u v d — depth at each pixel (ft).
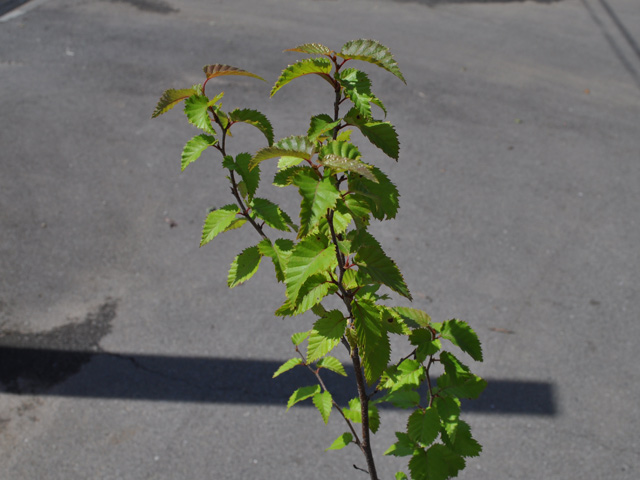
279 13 33.32
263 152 4.86
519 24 33.06
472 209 19.97
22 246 18.15
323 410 7.01
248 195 6.04
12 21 31.58
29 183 20.65
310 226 4.54
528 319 16.11
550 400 14.08
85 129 23.43
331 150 4.97
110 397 14.07
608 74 28.37
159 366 14.79
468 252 18.26
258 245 5.99
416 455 6.55
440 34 31.65
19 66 27.50
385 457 13.12
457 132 23.94
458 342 6.40
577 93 26.81
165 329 15.71
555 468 12.76
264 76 27.17
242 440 13.30
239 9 33.65
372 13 33.81
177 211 19.66
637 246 18.60
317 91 26.17
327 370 14.73
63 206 19.71
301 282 4.91
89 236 18.58
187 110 5.34
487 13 34.35
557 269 17.69
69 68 27.43
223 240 18.54
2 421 13.48
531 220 19.57
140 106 24.91
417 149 22.89
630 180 21.57
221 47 29.53
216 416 13.74
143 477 12.58
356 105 4.92
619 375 14.62
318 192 4.65
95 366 14.74
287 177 4.90
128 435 13.30
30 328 15.62
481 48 30.35
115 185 20.68
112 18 32.17
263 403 14.03
